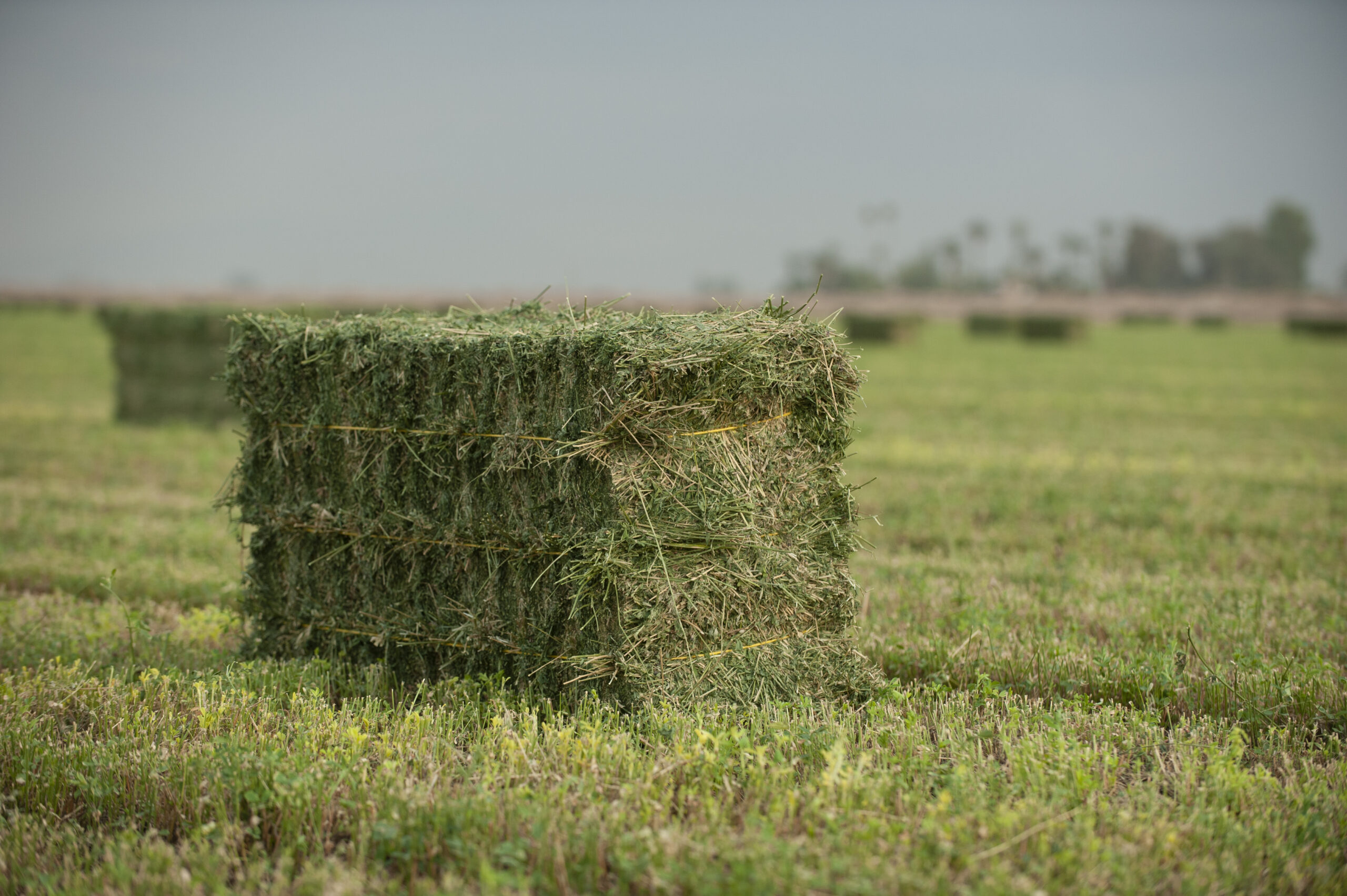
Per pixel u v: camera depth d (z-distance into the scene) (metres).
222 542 17.19
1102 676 10.79
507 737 8.71
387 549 10.83
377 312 11.90
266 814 7.79
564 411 9.55
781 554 9.91
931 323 131.12
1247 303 192.12
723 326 9.60
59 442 28.78
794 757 8.41
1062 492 22.23
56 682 10.39
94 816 8.08
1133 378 52.38
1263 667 10.35
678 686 9.41
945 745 8.92
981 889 6.44
